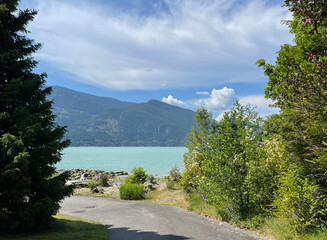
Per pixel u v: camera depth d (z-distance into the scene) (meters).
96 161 77.31
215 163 10.17
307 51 6.29
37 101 8.78
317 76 5.86
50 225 8.62
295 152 7.13
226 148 9.82
